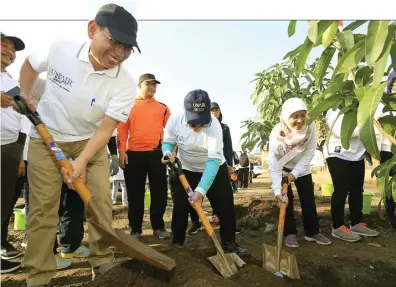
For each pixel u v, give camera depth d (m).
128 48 2.02
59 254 3.17
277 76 5.28
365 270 2.91
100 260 2.29
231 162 4.64
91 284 2.05
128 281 2.07
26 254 2.16
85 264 2.99
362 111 1.60
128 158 3.83
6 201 2.52
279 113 5.48
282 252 2.80
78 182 2.07
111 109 2.17
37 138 2.18
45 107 2.20
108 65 2.09
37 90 2.51
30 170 2.18
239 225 4.38
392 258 3.21
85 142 2.31
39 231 2.15
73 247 3.11
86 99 2.14
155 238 3.91
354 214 4.01
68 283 2.56
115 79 2.19
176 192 3.07
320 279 2.75
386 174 2.00
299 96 5.28
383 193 2.07
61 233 3.12
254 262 2.92
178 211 3.06
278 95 5.22
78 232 3.13
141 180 3.85
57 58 2.11
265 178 17.61
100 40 1.97
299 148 3.32
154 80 3.80
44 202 2.14
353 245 3.61
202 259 2.59
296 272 2.70
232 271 2.41
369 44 1.51
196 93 2.83
